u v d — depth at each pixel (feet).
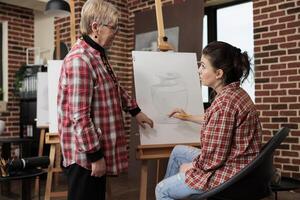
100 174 5.26
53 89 10.68
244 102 5.41
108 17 5.51
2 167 8.52
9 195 12.05
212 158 5.39
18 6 18.90
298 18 11.89
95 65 5.35
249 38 14.52
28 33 19.45
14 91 18.25
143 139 7.64
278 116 12.42
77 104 5.06
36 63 17.75
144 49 14.82
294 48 12.00
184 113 8.11
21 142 12.46
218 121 5.30
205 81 5.81
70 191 5.36
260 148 5.50
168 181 5.83
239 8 14.78
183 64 8.66
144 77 8.21
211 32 15.58
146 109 7.97
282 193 11.92
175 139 7.93
